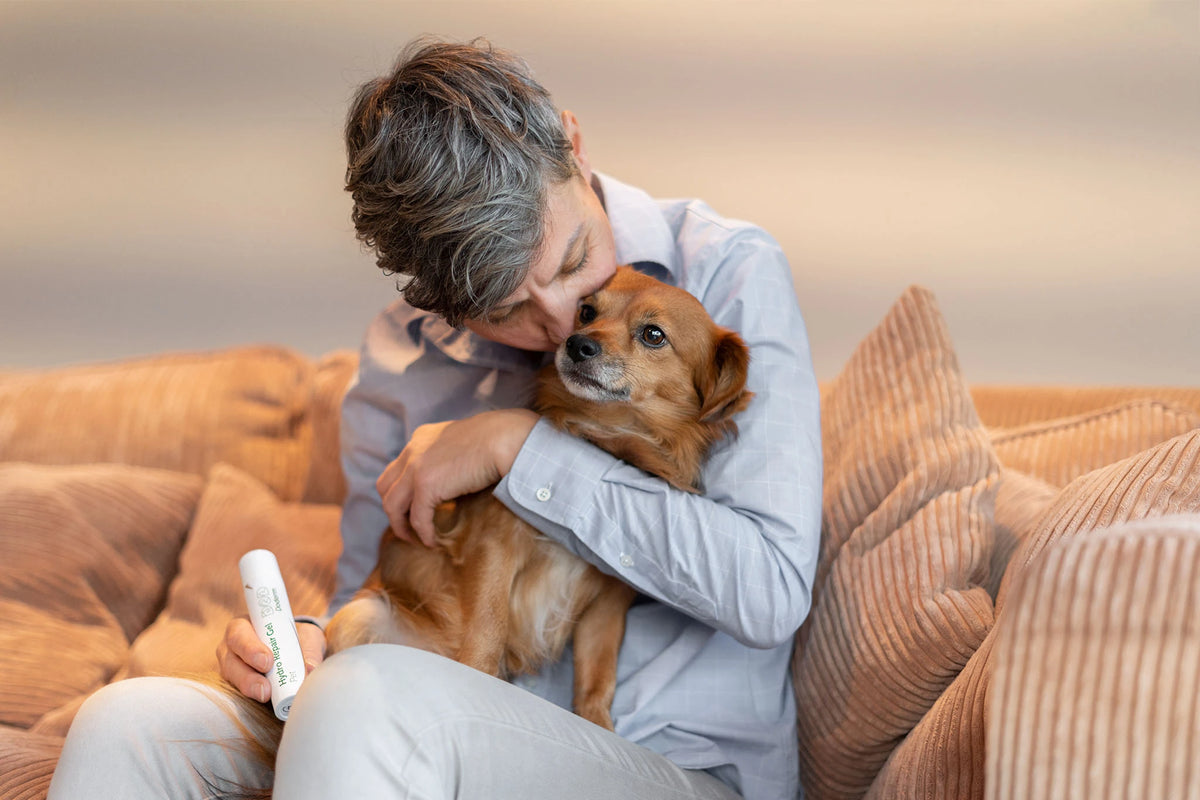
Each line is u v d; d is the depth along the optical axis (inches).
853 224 99.4
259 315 112.7
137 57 109.3
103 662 72.5
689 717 53.3
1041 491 60.7
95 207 111.6
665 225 62.5
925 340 62.0
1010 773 30.9
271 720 46.4
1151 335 92.0
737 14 99.7
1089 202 92.6
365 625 57.4
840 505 60.2
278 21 108.0
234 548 79.5
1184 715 27.9
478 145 43.6
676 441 56.4
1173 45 88.6
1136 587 29.5
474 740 39.0
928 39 95.6
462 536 58.7
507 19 103.6
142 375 95.6
